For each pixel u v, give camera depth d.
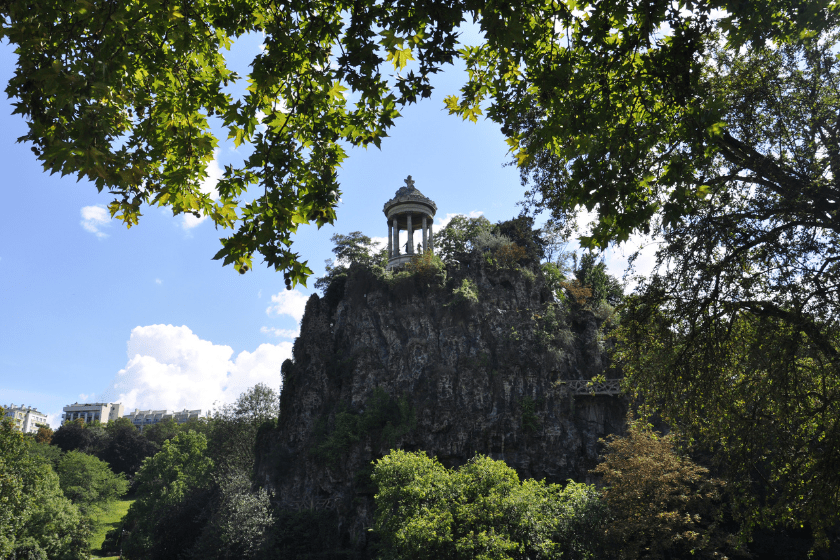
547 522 36.94
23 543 49.78
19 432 46.16
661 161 11.21
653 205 10.27
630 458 37.69
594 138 10.62
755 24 11.58
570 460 61.62
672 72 10.47
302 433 72.12
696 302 14.19
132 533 74.50
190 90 10.93
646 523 34.16
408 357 70.94
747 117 14.76
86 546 63.50
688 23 10.48
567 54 10.74
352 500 61.34
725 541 33.75
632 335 16.50
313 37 10.13
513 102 11.84
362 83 9.93
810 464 15.37
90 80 7.56
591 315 73.94
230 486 61.22
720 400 16.02
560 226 15.50
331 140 10.98
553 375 66.81
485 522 37.19
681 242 13.97
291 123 11.01
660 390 16.52
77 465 89.75
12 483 45.62
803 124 14.54
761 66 15.34
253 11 10.87
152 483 83.69
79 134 7.60
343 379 73.19
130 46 9.64
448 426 64.38
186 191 10.91
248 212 9.71
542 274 79.94
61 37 8.33
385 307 77.44
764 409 15.34
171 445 90.19
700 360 14.91
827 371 14.15
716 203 14.44
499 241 83.19
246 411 83.81
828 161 13.55
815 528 16.14
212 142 10.95
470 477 40.75
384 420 66.12
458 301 73.31
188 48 10.38
